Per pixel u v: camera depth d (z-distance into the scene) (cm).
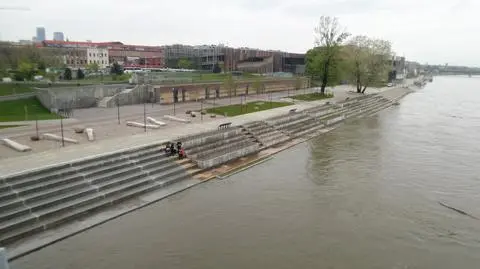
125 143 3469
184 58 14812
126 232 2298
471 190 3222
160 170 3120
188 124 4634
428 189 3228
